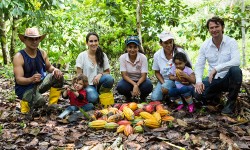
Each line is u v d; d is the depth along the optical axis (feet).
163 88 14.66
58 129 12.32
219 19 13.57
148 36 24.97
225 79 14.06
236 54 13.73
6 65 27.94
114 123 12.12
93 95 14.83
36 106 14.19
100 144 10.75
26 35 13.58
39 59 14.53
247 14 25.34
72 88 14.05
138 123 12.12
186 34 25.07
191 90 14.16
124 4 23.61
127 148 10.62
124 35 26.76
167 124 12.55
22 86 14.19
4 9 16.79
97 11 24.93
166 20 24.75
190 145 10.71
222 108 14.73
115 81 20.98
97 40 15.44
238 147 10.31
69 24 27.30
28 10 18.44
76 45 27.12
